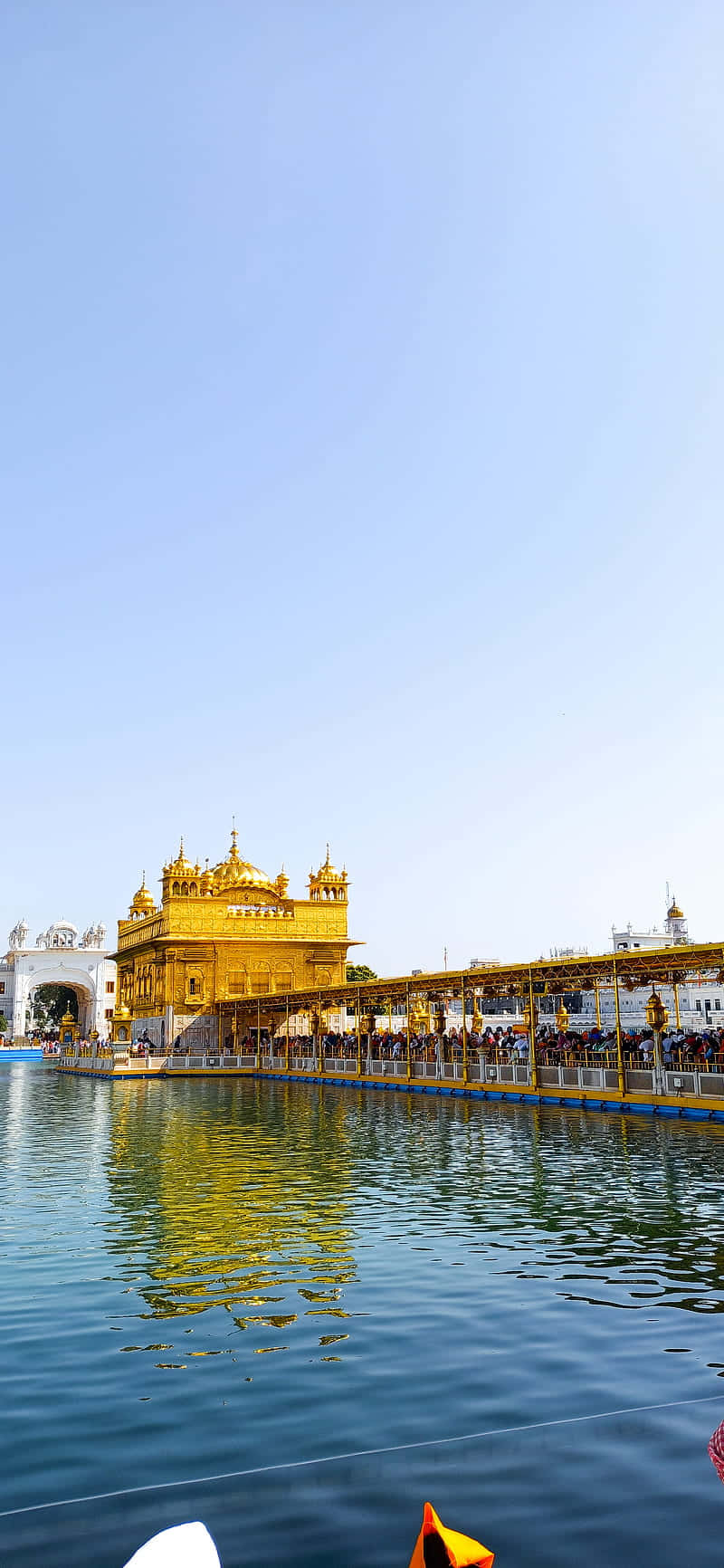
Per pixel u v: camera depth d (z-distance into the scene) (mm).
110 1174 21672
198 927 71750
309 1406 8508
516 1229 15180
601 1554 6109
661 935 67625
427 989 46219
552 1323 10578
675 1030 37938
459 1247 14031
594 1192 18141
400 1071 47688
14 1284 12438
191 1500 6906
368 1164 22406
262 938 72125
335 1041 58875
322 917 74500
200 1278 12602
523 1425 8008
